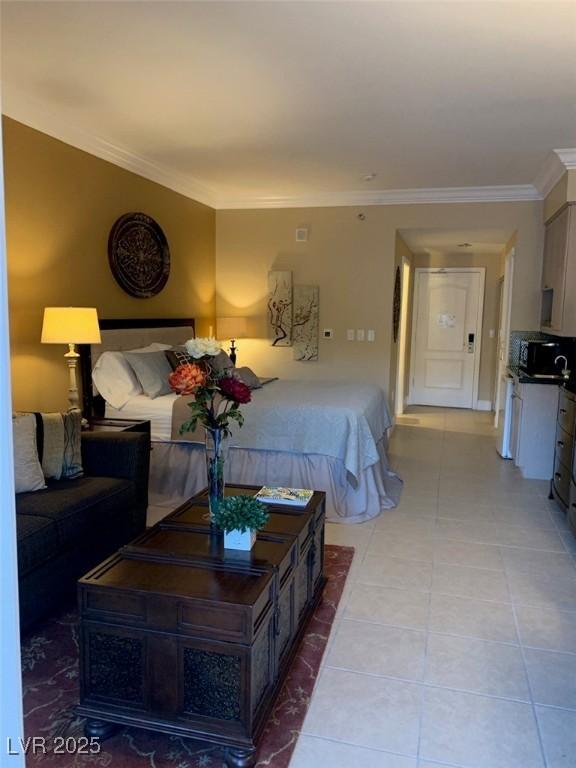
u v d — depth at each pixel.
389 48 2.68
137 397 4.25
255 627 1.76
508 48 2.66
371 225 6.11
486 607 2.74
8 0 2.29
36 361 3.72
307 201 6.21
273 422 4.05
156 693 1.82
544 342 5.36
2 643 0.80
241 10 2.35
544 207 5.57
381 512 4.05
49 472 2.95
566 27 2.45
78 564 2.70
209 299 6.45
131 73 3.02
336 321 6.33
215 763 1.79
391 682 2.18
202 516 2.44
